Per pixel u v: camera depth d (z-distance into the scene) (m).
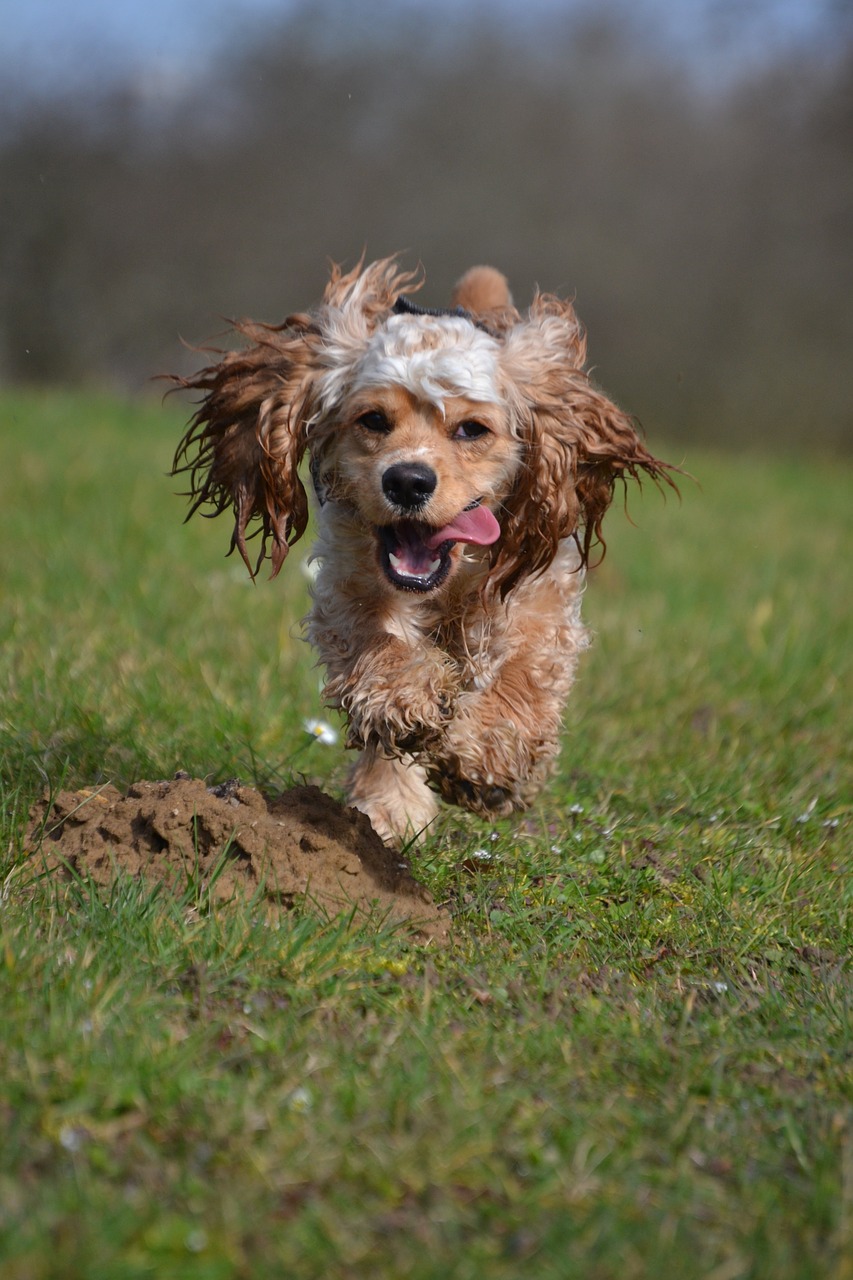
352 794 7.93
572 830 7.70
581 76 43.41
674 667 11.48
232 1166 4.13
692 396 42.69
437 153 43.75
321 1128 4.32
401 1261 3.76
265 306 44.00
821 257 42.03
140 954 5.41
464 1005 5.43
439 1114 4.45
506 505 7.53
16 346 44.59
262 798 6.63
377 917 6.16
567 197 43.41
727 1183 4.32
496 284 9.58
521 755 7.20
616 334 43.16
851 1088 4.97
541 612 7.71
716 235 42.72
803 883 7.16
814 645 12.39
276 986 5.35
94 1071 4.45
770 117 42.84
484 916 6.47
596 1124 4.52
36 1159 4.09
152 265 44.50
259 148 43.94
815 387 41.94
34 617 10.92
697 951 6.29
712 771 8.89
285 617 11.84
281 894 6.12
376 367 7.09
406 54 43.59
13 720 8.27
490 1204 4.05
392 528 7.15
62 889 5.93
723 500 23.69
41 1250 3.59
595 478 7.89
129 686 9.24
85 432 22.53
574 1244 3.86
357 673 7.07
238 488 7.60
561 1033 5.16
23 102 43.59
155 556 13.88
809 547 19.03
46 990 4.90
